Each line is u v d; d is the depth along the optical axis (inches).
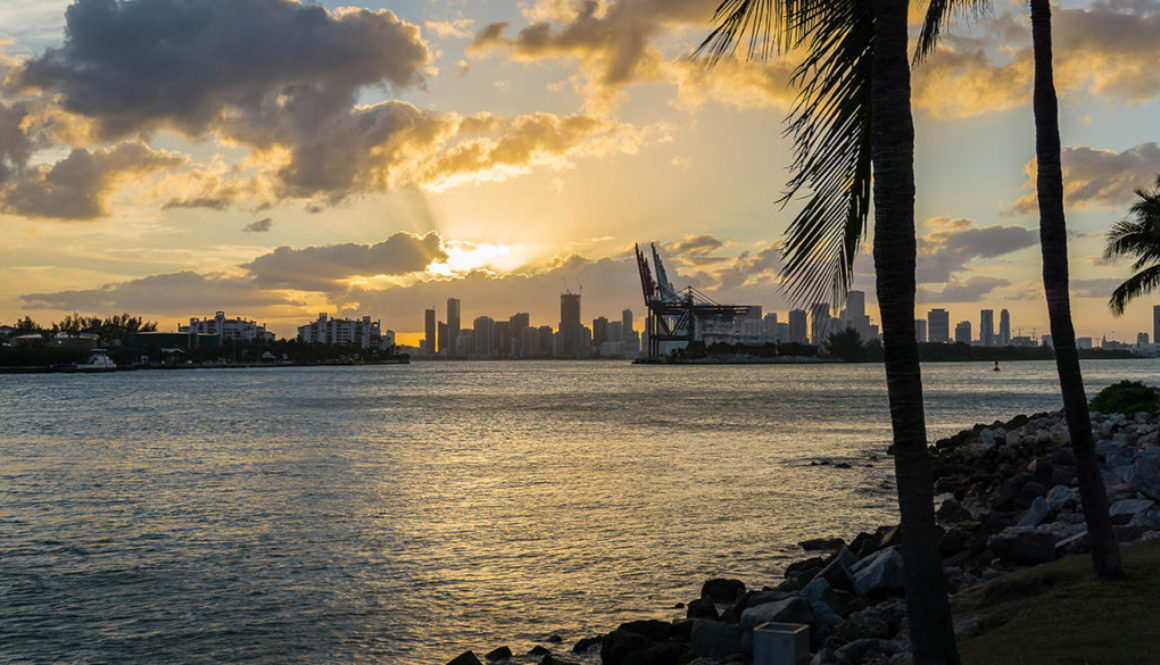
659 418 3280.0
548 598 800.3
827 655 495.2
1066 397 510.0
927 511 279.7
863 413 3521.2
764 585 828.6
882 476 1610.5
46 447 2225.6
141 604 787.4
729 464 1813.5
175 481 1588.3
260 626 722.8
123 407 4143.7
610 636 614.2
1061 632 417.4
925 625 278.1
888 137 279.0
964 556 709.9
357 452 2097.7
